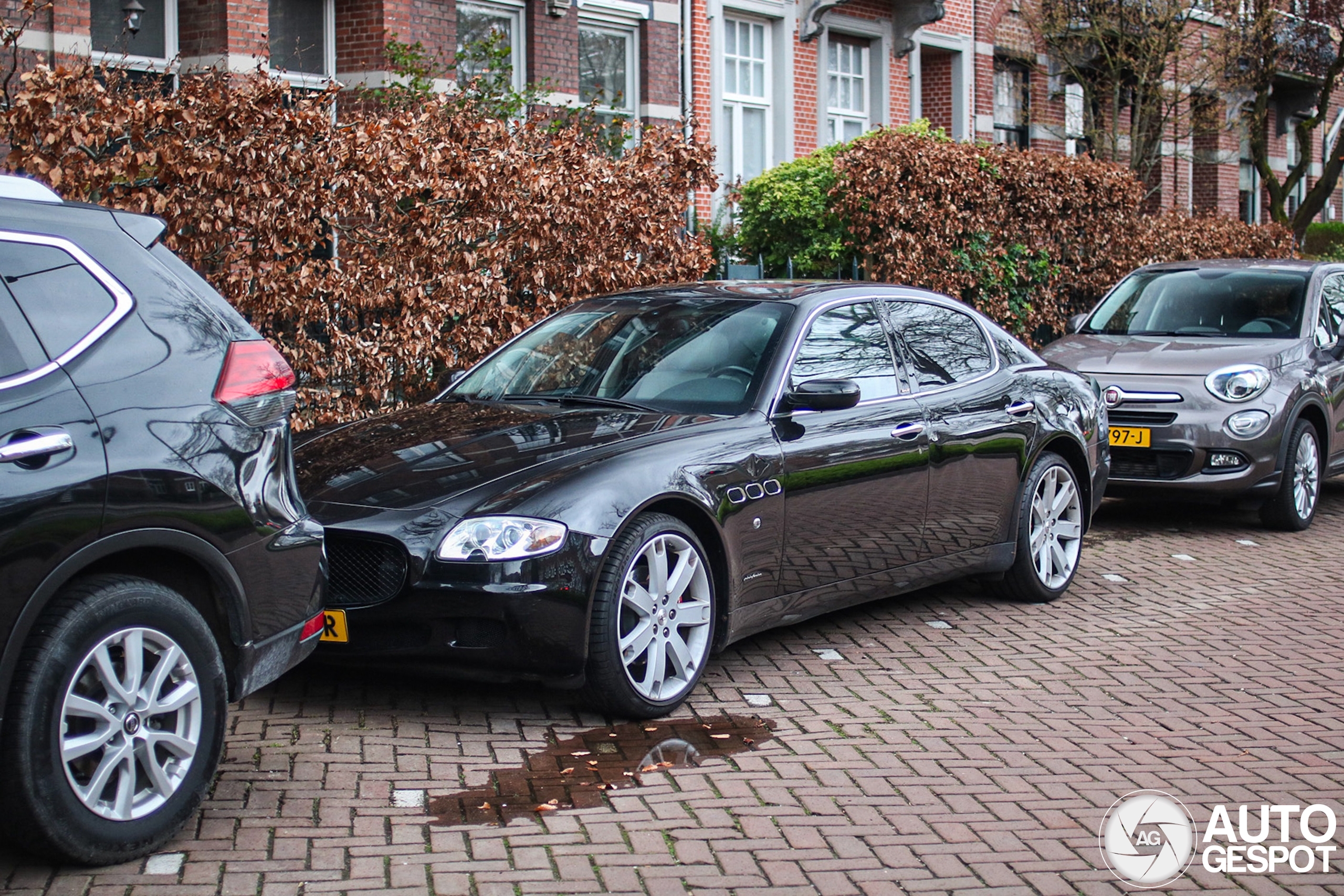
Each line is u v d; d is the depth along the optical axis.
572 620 4.77
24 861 3.67
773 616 5.61
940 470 6.33
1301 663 6.04
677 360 6.00
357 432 5.82
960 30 21.31
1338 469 10.04
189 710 3.80
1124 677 5.78
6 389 3.44
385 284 8.16
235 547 3.90
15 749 3.35
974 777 4.55
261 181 7.48
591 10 15.84
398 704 5.21
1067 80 23.30
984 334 7.12
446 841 3.92
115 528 3.56
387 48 13.03
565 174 9.18
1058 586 7.17
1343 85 32.97
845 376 6.08
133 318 3.80
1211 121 21.70
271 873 3.67
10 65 10.79
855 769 4.61
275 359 4.16
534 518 4.78
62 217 3.77
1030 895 3.67
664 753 4.72
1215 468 9.23
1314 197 23.61
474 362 8.73
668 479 5.11
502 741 4.82
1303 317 10.11
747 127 18.34
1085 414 7.38
